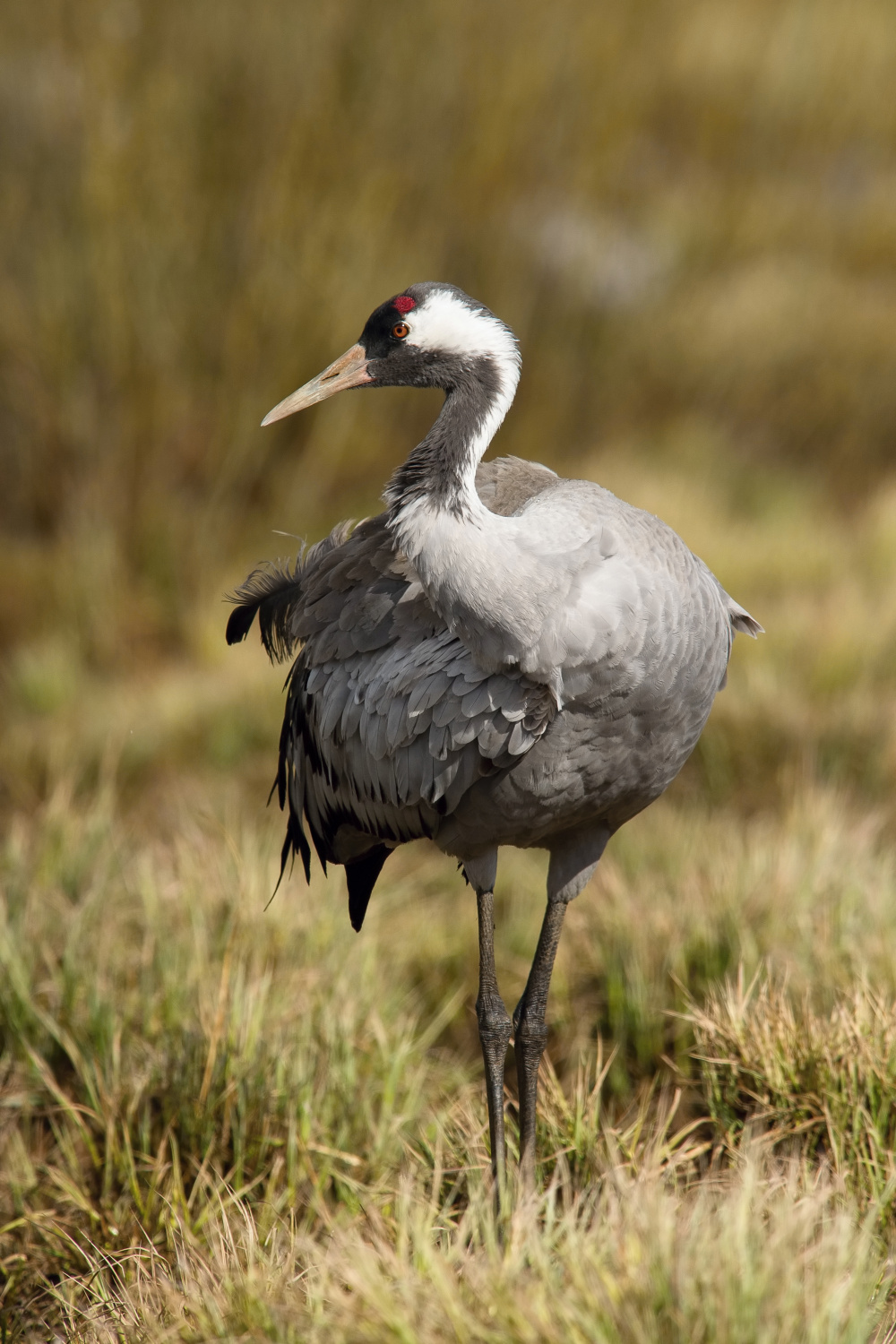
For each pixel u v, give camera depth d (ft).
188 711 46.01
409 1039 24.62
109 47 55.67
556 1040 26.81
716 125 93.91
